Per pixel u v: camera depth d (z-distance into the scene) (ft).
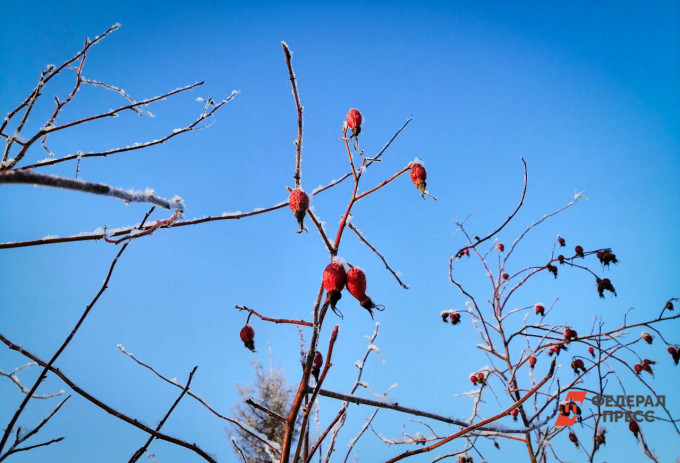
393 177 7.22
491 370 15.03
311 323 6.91
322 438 7.76
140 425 6.47
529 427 7.33
